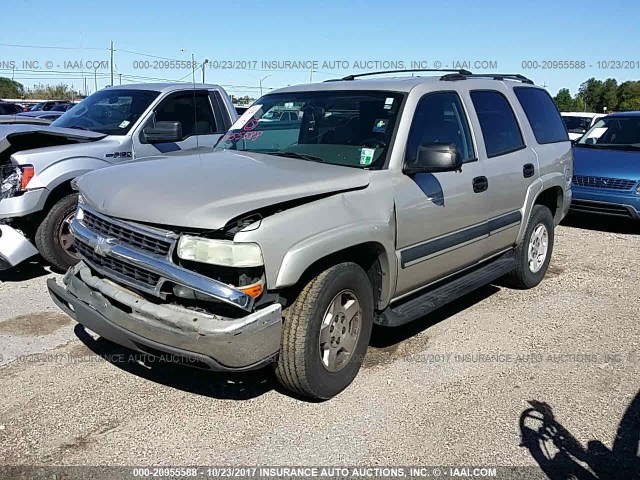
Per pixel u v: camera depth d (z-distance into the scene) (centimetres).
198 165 406
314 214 358
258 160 423
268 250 332
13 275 633
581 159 946
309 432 357
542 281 660
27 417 365
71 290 391
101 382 409
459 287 495
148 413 373
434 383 419
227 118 799
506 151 549
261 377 421
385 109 445
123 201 358
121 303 356
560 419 378
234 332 325
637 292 628
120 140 673
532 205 582
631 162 912
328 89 487
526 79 647
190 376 420
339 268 374
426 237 445
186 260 332
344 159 429
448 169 412
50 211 603
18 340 472
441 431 361
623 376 437
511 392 409
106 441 344
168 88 748
